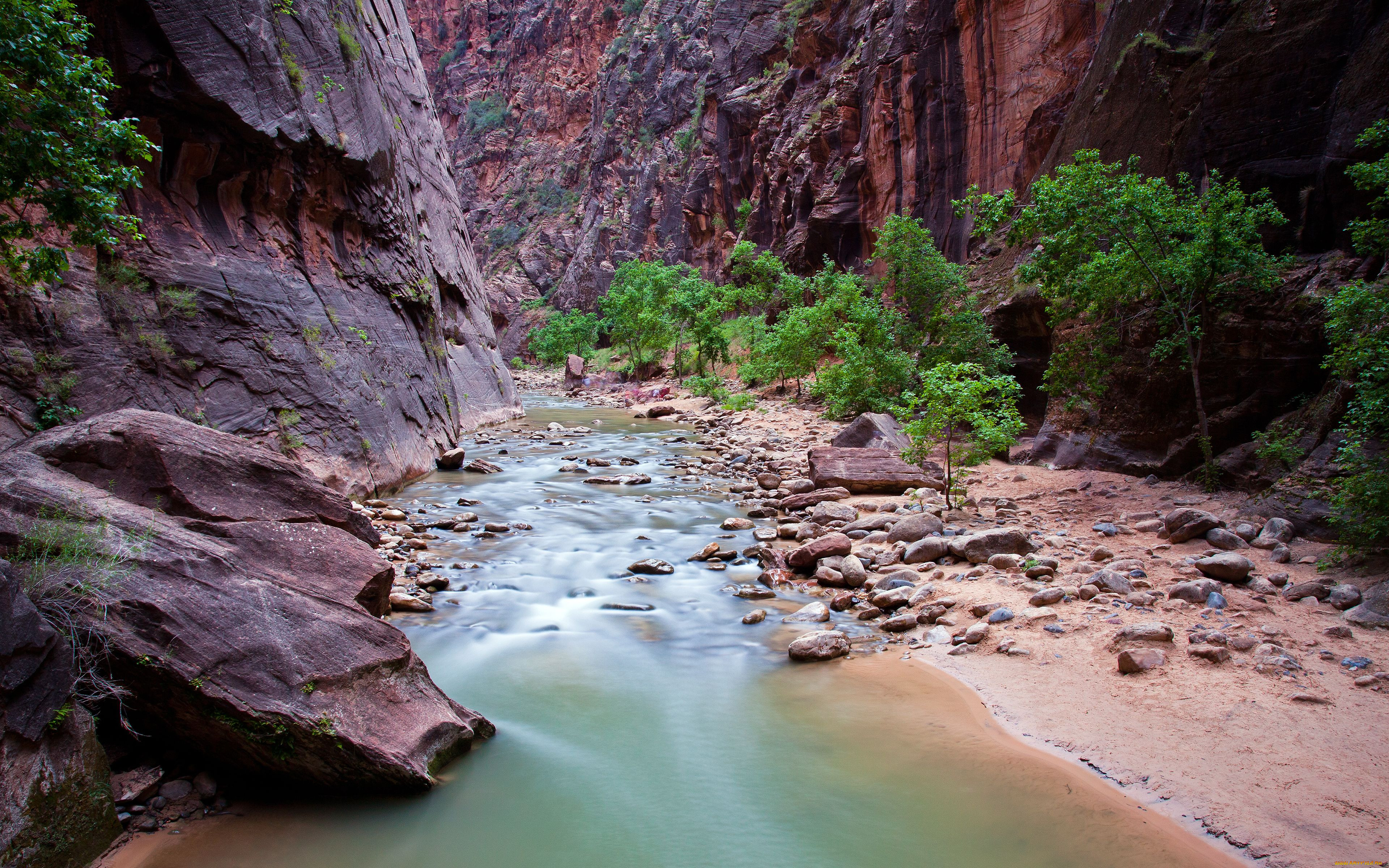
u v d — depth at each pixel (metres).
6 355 7.47
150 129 9.86
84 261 8.66
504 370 26.80
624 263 57.81
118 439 5.89
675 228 60.56
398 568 8.52
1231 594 6.74
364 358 13.30
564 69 88.69
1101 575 7.16
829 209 36.12
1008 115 26.39
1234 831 3.93
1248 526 8.30
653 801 4.50
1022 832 4.09
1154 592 6.97
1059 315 11.82
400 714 4.80
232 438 6.64
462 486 13.73
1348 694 5.11
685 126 63.41
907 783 4.60
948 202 28.86
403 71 22.11
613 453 18.30
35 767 3.58
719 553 9.51
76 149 5.21
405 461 13.67
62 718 3.75
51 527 4.64
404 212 17.53
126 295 9.00
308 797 4.46
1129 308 11.71
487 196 94.06
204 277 10.13
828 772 4.75
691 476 15.20
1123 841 3.96
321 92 13.16
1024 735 5.04
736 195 52.47
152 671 4.16
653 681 6.11
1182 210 10.09
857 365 19.98
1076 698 5.41
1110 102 14.98
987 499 11.27
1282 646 5.80
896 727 5.26
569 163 83.88
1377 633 5.93
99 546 4.62
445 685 6.00
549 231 78.38
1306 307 9.54
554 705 5.70
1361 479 6.54
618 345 48.12
